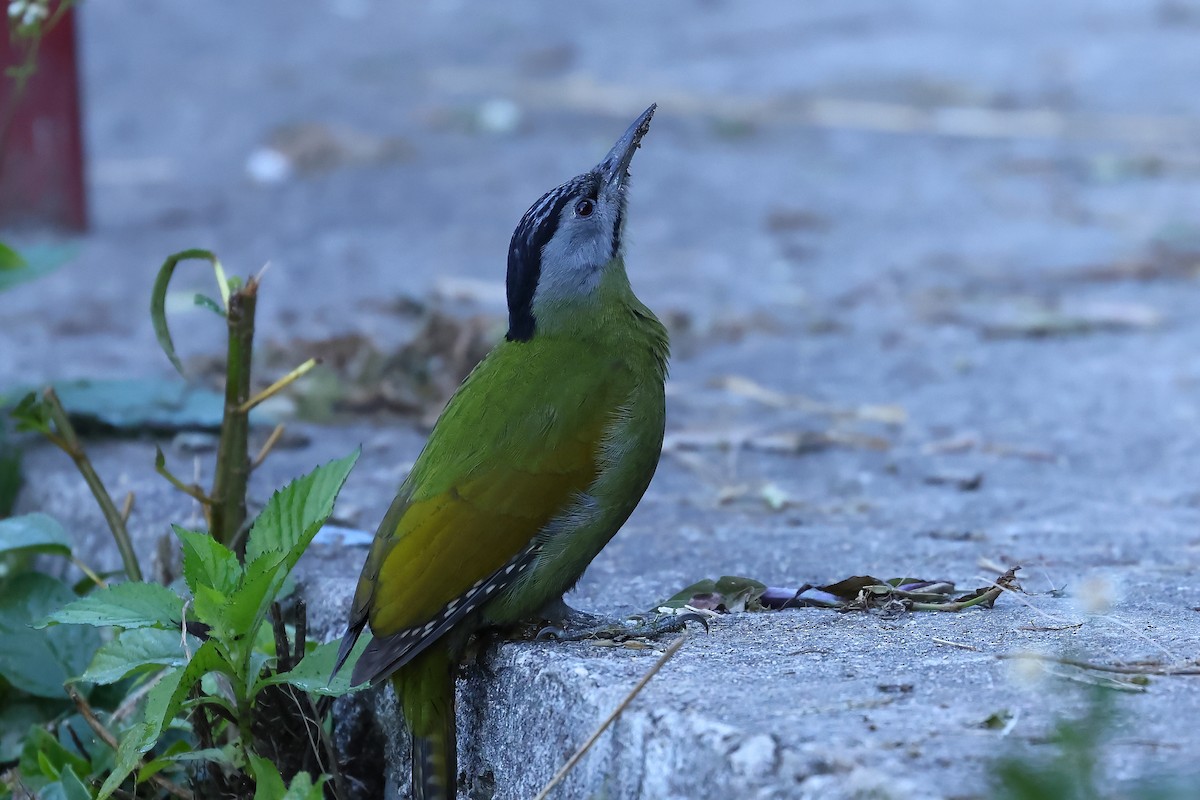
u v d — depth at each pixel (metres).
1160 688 5.70
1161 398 13.41
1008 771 4.60
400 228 20.33
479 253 18.89
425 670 6.85
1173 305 16.78
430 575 6.77
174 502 10.18
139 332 15.51
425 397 13.38
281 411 12.83
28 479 11.16
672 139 25.30
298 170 23.97
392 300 16.52
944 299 17.06
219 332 15.49
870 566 8.88
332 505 7.04
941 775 4.89
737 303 17.02
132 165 24.81
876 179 22.95
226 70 31.98
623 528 10.15
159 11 38.44
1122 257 18.70
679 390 14.02
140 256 18.94
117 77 31.88
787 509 10.69
